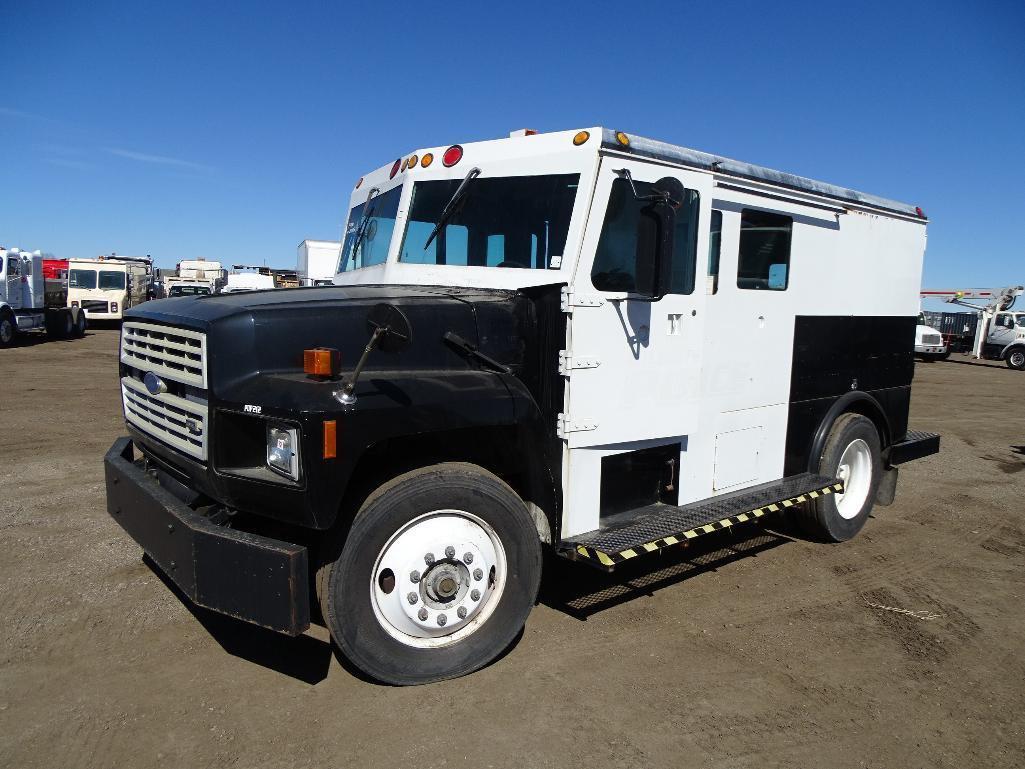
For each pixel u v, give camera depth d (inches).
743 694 132.7
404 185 175.0
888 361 241.6
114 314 1222.3
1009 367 1016.2
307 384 115.7
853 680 139.4
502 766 109.7
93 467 278.4
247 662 137.4
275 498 115.0
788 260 197.9
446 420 123.5
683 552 209.9
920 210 249.4
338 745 113.3
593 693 130.9
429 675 129.3
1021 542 229.0
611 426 151.2
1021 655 151.9
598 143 144.3
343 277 203.6
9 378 539.8
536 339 145.9
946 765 114.3
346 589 120.1
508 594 135.8
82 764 107.0
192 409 125.1
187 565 118.6
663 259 137.9
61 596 163.2
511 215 154.9
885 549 219.0
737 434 187.8
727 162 175.5
